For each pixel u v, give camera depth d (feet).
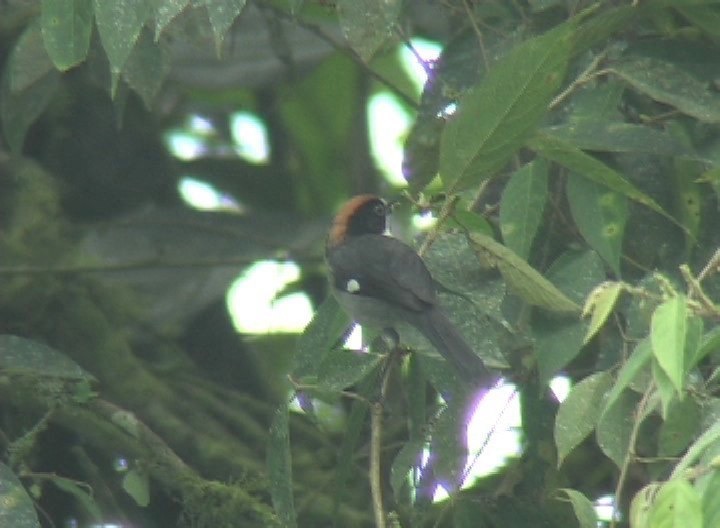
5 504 29.58
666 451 26.76
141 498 36.83
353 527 39.34
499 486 36.14
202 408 42.80
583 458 39.29
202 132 52.95
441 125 32.53
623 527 36.24
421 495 31.83
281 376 47.14
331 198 52.80
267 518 37.45
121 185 47.32
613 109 30.48
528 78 26.43
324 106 53.31
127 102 47.37
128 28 26.66
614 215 29.27
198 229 46.50
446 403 30.73
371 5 27.68
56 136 46.68
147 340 44.80
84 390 37.52
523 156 35.53
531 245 32.50
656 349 20.24
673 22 31.40
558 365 28.43
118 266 42.11
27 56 35.19
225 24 25.96
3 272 41.14
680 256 31.76
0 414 39.17
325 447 42.70
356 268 33.91
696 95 29.63
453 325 30.60
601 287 22.79
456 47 33.78
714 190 31.86
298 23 41.86
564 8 33.91
